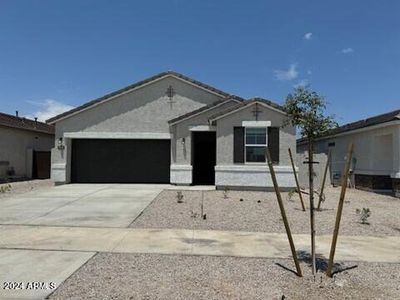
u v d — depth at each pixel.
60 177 21.62
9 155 25.59
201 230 10.21
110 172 22.44
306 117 7.17
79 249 8.18
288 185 18.14
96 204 14.12
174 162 20.56
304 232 10.22
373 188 20.75
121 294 5.72
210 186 20.23
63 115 21.91
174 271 6.82
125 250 8.16
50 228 10.26
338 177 25.00
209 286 6.12
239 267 7.12
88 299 5.52
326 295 5.85
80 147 22.52
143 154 22.42
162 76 21.97
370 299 5.71
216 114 18.59
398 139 18.30
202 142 22.03
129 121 22.06
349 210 13.89
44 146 30.33
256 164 18.41
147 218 11.66
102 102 21.97
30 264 7.10
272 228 10.59
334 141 26.28
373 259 7.83
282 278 6.56
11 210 12.91
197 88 22.11
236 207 13.74
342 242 9.19
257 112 18.44
